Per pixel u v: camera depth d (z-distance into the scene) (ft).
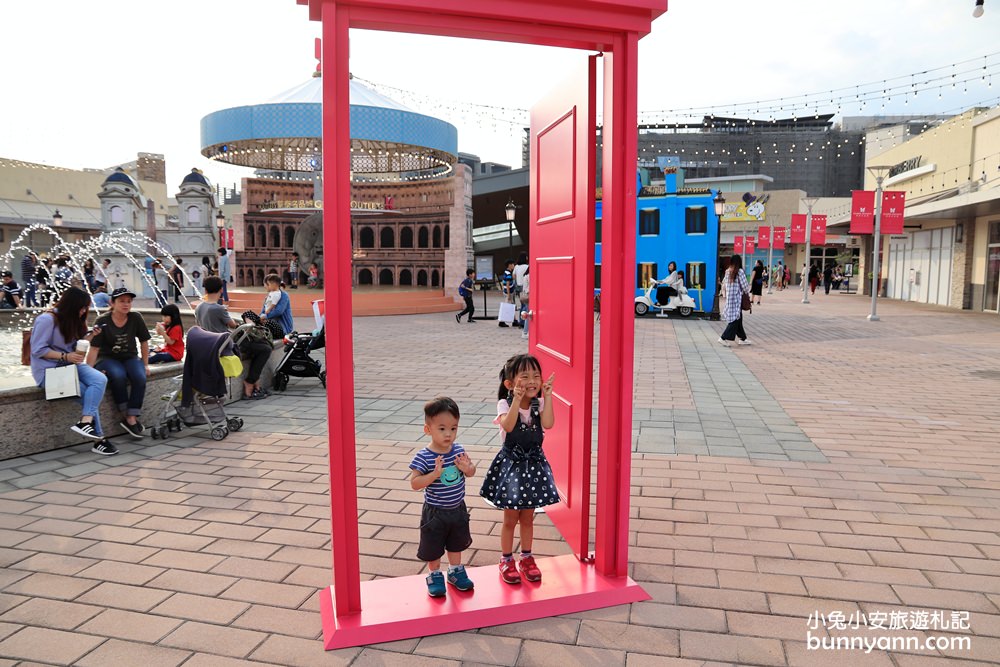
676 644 9.29
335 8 8.82
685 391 27.22
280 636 9.52
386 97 58.85
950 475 16.55
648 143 236.84
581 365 11.66
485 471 17.10
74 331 18.29
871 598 10.55
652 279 63.62
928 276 86.94
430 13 9.37
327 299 9.25
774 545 12.50
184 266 108.27
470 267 86.02
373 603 10.18
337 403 9.44
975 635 9.53
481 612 9.92
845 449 18.81
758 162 242.37
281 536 12.91
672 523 13.53
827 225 119.85
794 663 8.85
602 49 10.55
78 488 15.49
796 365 34.12
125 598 10.54
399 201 92.84
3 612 10.12
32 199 126.00
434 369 32.71
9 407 17.43
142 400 19.85
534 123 14.07
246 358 25.67
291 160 71.97
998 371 32.17
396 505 14.56
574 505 12.16
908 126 161.79
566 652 9.11
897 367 33.45
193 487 15.62
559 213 12.61
